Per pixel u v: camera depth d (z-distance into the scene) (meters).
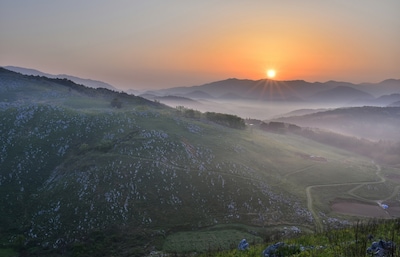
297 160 194.38
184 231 108.94
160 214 115.50
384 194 156.88
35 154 146.62
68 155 152.00
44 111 183.75
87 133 172.25
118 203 116.50
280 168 175.38
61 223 106.75
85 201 116.06
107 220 109.00
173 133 184.25
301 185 157.00
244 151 184.50
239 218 118.38
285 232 107.94
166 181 132.12
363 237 37.53
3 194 119.56
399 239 34.75
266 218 119.56
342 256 31.23
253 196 131.75
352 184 165.75
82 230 104.19
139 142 161.12
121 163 138.75
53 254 94.88
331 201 142.50
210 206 123.31
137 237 103.38
